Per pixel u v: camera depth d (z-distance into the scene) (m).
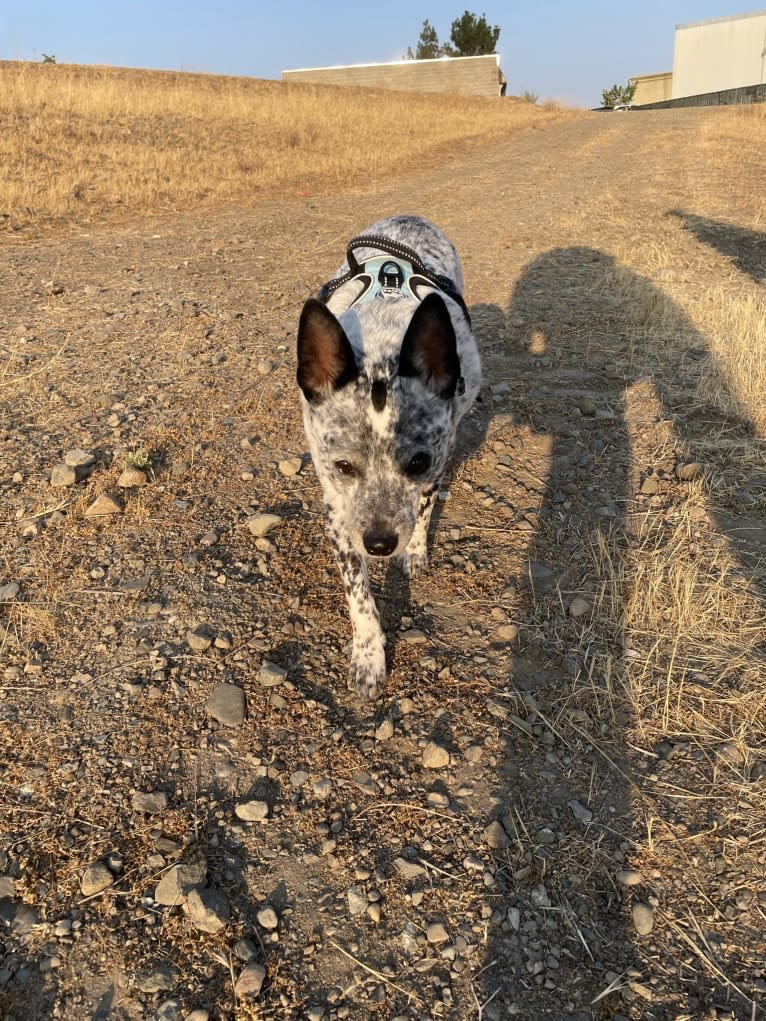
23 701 0.74
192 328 1.62
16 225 2.60
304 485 1.08
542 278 1.97
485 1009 0.52
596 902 0.58
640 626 0.83
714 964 0.54
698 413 1.25
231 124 4.60
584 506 1.04
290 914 0.57
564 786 0.67
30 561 0.92
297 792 0.66
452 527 1.01
